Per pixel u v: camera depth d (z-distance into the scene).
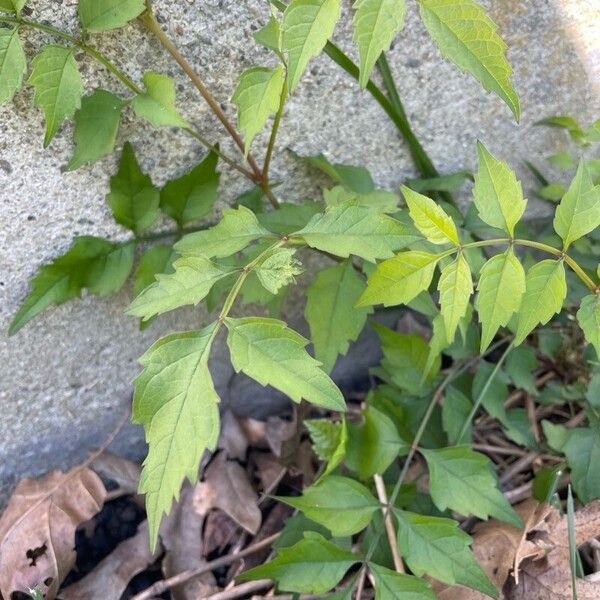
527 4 0.26
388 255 0.20
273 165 0.27
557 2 0.26
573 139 0.28
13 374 0.27
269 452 0.31
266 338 0.19
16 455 0.29
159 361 0.19
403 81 0.27
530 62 0.28
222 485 0.29
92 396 0.29
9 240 0.24
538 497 0.26
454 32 0.18
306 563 0.21
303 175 0.28
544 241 0.29
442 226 0.19
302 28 0.18
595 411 0.27
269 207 0.28
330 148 0.28
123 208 0.25
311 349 0.32
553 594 0.24
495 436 0.31
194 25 0.23
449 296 0.20
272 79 0.21
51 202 0.24
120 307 0.27
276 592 0.26
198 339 0.19
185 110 0.24
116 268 0.26
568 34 0.27
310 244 0.20
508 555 0.24
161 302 0.20
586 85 0.29
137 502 0.30
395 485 0.25
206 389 0.19
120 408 0.30
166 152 0.25
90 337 0.28
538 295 0.20
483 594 0.23
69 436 0.30
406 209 0.27
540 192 0.30
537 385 0.31
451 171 0.30
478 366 0.28
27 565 0.27
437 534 0.22
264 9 0.23
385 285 0.20
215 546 0.28
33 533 0.27
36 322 0.26
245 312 0.30
